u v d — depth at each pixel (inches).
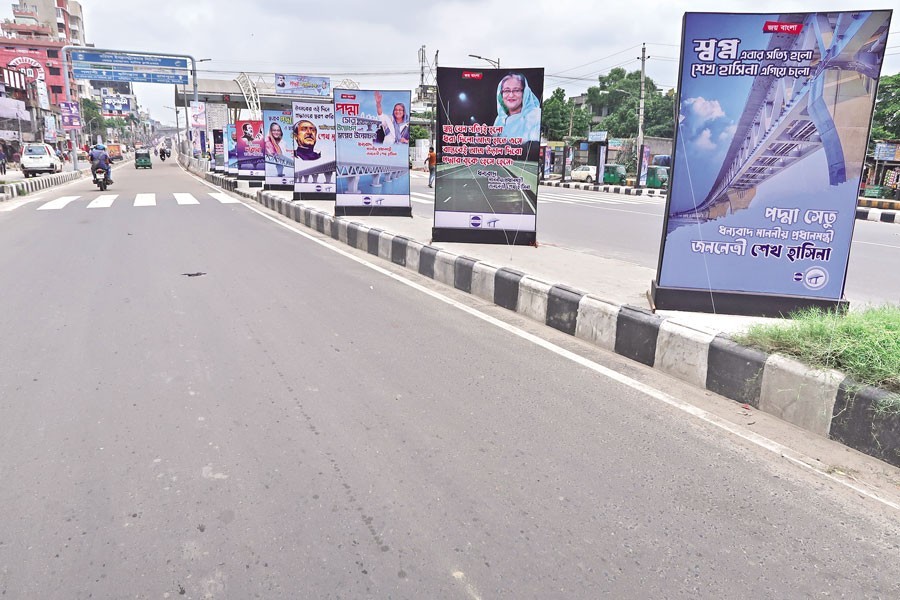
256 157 924.0
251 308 232.2
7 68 2084.2
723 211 194.7
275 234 439.8
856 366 133.8
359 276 301.3
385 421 139.6
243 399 149.3
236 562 92.2
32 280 273.0
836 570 93.4
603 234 451.5
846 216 187.3
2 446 124.5
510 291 244.5
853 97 179.9
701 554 96.2
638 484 115.6
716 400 156.3
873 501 112.0
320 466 119.6
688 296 200.1
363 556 94.1
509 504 108.4
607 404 152.3
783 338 152.8
